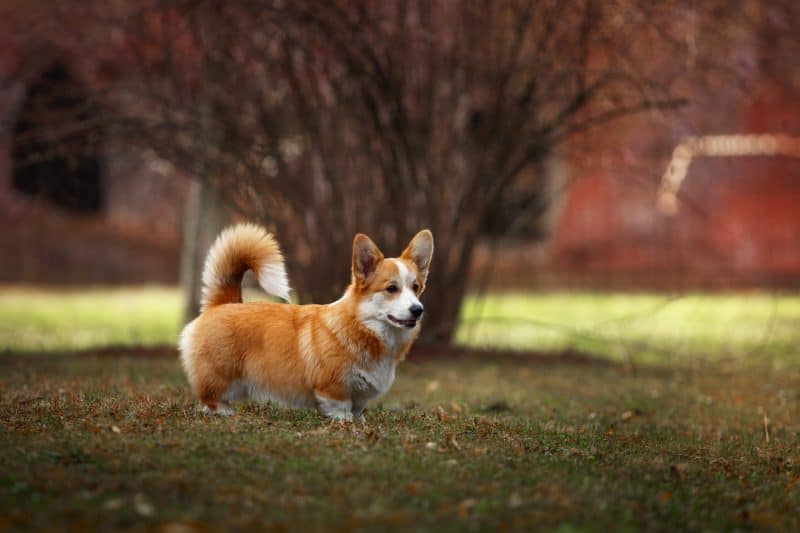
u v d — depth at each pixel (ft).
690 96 51.11
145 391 29.78
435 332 46.26
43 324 62.44
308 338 24.45
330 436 21.63
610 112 43.06
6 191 80.33
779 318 67.00
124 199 92.63
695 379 42.22
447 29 43.55
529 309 75.51
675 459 23.53
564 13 42.19
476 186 46.32
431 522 16.20
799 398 37.27
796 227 87.30
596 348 54.19
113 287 92.84
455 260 47.55
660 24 42.37
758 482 21.59
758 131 77.56
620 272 89.20
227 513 16.15
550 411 32.07
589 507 17.80
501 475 19.53
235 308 25.40
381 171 44.57
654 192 69.31
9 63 51.39
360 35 38.96
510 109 44.96
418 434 22.82
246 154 41.65
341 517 16.33
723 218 88.17
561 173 87.30
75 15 45.98
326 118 43.62
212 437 20.89
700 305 77.05
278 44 41.39
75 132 42.14
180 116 47.85
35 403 25.55
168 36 42.04
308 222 43.62
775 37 51.01
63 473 17.78
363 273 24.63
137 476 17.87
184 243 62.08
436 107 46.01
